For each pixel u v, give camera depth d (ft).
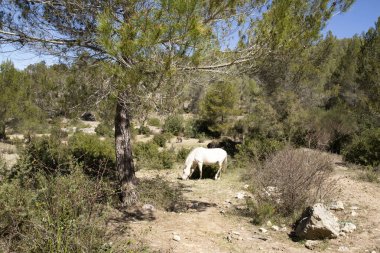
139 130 108.99
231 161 47.16
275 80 52.47
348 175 38.65
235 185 35.53
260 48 21.74
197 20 16.52
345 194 30.19
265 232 22.29
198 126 113.09
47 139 34.71
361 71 72.54
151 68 17.42
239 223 23.94
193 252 18.12
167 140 96.43
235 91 106.32
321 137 58.59
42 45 21.94
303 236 20.99
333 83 104.53
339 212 25.39
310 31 23.02
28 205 13.84
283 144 47.01
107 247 13.42
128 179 25.38
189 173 39.11
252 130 59.98
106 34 15.40
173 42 16.94
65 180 14.49
